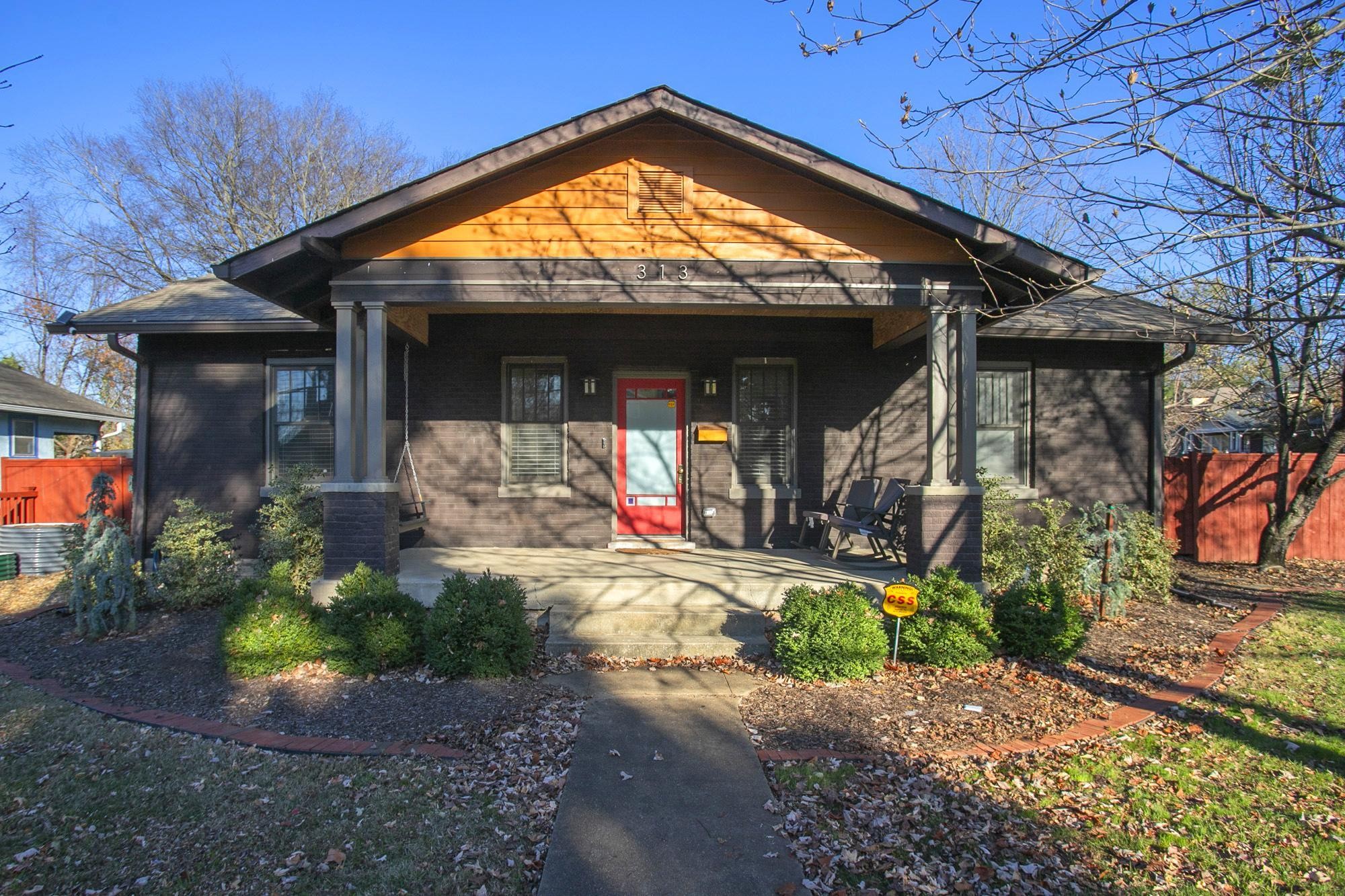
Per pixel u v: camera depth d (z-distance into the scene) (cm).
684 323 980
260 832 366
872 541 904
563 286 738
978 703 544
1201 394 2255
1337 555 1180
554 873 334
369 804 393
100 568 710
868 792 411
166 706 536
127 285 2666
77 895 316
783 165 739
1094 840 366
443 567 820
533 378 1000
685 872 336
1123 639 717
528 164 739
